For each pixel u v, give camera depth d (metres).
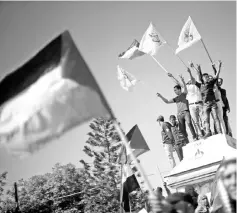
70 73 5.08
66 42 5.16
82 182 57.00
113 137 50.38
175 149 17.03
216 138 14.02
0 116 5.30
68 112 5.08
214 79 14.88
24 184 57.84
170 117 17.53
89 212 52.59
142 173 4.31
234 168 3.83
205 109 14.68
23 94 5.25
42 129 5.14
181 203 4.24
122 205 14.27
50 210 56.25
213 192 5.12
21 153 5.22
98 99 4.96
